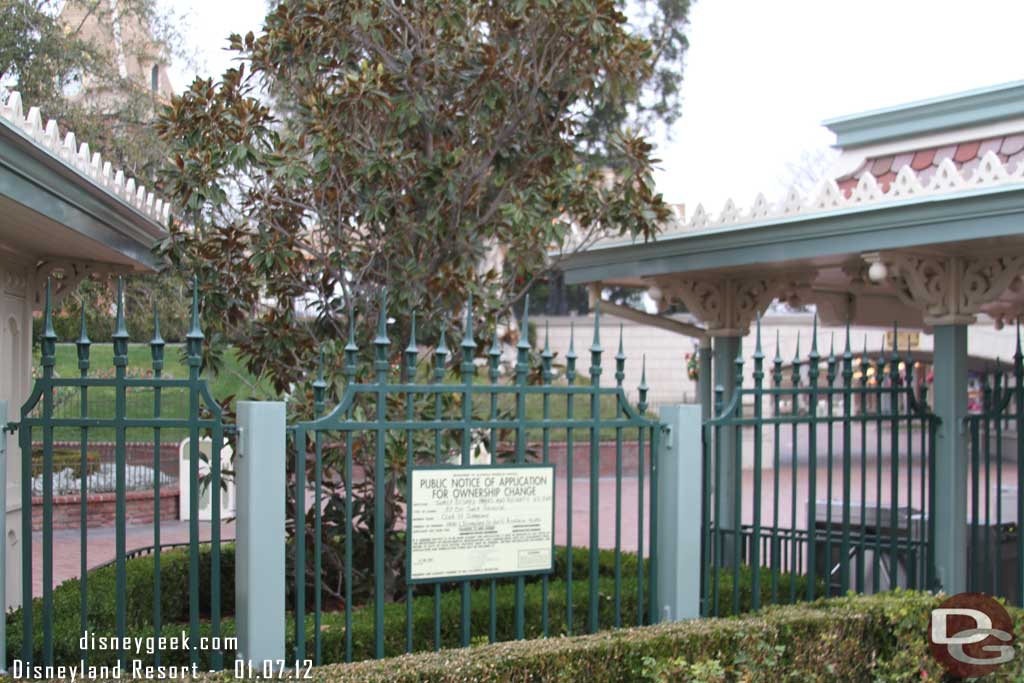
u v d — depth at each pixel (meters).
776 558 7.64
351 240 7.53
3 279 6.43
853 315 11.23
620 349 5.68
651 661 4.99
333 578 7.55
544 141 7.79
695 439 5.78
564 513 17.11
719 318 9.69
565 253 9.34
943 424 7.50
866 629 5.83
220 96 7.26
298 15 7.51
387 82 7.20
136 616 6.25
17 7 12.84
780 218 7.65
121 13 15.03
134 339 17.73
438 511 5.03
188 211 7.07
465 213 7.64
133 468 15.84
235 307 7.36
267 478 4.56
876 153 9.27
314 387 4.85
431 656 4.71
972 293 7.50
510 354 16.84
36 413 6.89
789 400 27.16
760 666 5.32
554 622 6.21
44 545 4.43
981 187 6.51
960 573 7.39
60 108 13.34
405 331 7.39
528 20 7.43
